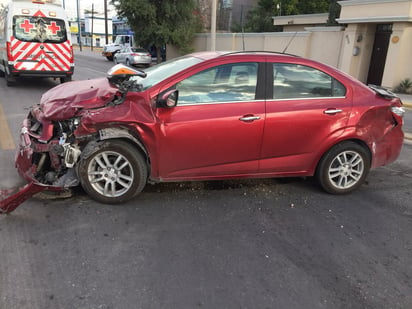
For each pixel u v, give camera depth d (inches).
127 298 104.2
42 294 103.9
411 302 110.3
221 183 186.9
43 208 150.4
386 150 185.0
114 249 126.8
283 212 161.6
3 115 305.4
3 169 186.5
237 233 142.2
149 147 153.3
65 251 124.0
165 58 1210.0
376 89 188.1
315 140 171.0
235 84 161.5
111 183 155.5
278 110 163.6
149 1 943.0
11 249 123.3
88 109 156.5
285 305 105.7
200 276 115.7
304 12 1052.5
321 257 130.3
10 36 427.5
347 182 182.2
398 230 152.3
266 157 167.9
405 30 616.1
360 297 111.2
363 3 649.6
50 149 152.6
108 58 1224.8
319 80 172.6
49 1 454.3
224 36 963.3
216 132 156.9
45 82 530.0
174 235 137.7
